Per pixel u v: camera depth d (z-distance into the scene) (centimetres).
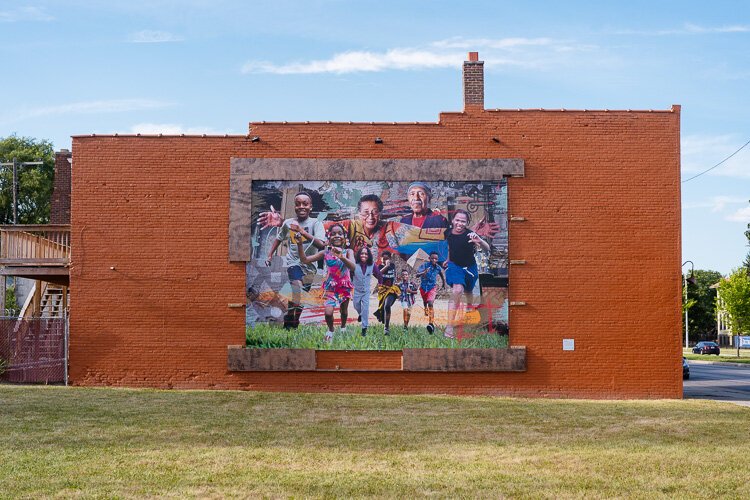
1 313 2523
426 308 2316
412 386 2312
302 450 1338
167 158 2350
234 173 2342
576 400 2228
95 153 2353
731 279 7531
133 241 2336
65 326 2352
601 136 2353
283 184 2342
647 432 1578
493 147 2352
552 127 2356
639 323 2327
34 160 7081
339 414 1798
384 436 1497
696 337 11881
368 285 2322
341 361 2312
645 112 2358
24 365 2406
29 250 2566
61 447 1337
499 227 2336
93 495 1013
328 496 1024
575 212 2339
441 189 2342
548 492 1052
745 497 1039
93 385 2316
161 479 1109
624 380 2314
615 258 2334
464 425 1653
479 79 2372
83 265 2334
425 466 1217
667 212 2344
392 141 2353
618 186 2345
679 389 2317
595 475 1158
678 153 2352
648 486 1093
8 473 1134
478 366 2305
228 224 2338
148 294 2328
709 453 1334
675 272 2334
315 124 2355
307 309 2319
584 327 2322
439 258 2325
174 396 2062
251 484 1085
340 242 2330
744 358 6744
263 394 2147
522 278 2328
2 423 1579
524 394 2308
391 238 2330
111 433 1482
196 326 2323
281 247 2330
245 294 2323
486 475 1153
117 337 2323
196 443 1395
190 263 2330
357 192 2341
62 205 3244
